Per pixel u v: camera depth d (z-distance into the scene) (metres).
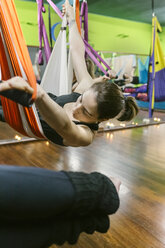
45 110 0.63
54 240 0.52
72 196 0.50
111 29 7.14
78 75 1.43
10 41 0.73
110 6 6.08
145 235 1.68
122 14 6.86
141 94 7.49
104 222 0.59
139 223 1.81
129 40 7.56
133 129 4.89
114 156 3.22
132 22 7.48
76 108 0.98
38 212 0.46
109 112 0.95
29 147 3.45
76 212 0.52
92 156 3.19
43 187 0.47
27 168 0.49
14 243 0.46
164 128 5.07
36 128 1.07
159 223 1.82
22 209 0.44
